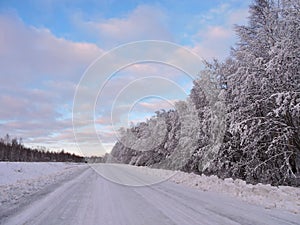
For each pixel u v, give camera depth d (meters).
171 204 6.73
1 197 8.58
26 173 22.19
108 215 5.61
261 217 5.11
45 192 9.90
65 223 5.00
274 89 11.11
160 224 4.77
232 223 4.69
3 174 19.30
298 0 11.02
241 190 8.38
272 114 11.38
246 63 12.38
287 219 4.93
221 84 15.71
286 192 7.34
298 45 10.70
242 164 13.41
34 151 70.81
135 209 6.19
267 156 12.46
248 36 13.77
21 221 5.23
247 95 12.16
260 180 12.65
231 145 14.08
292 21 11.07
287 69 10.64
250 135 12.09
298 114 10.29
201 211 5.76
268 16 12.18
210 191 9.18
